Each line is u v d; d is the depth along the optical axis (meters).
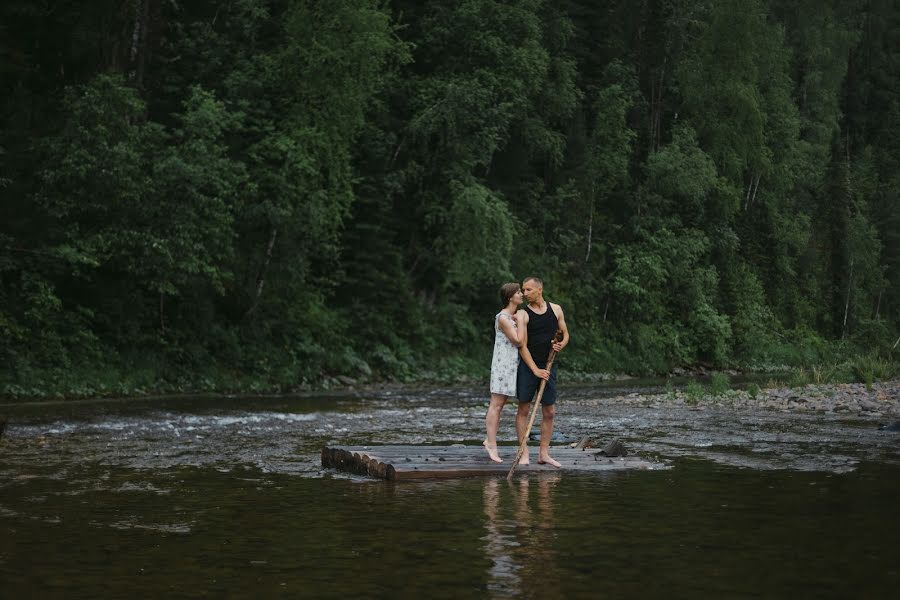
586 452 9.55
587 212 45.38
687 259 47.12
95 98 20.70
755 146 54.19
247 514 6.17
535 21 37.84
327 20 27.58
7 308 20.11
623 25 55.62
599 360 39.59
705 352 47.25
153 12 26.58
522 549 5.02
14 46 23.81
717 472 8.27
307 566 4.64
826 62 72.56
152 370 22.36
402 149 34.09
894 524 5.73
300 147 25.62
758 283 55.66
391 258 32.41
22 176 21.38
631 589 4.16
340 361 28.11
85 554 4.95
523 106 37.38
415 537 5.36
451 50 36.62
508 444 10.91
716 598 4.02
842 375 25.00
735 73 53.50
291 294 28.25
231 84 26.30
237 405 18.77
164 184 21.39
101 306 22.31
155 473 8.35
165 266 21.36
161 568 4.62
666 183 48.62
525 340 8.63
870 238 67.00
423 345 32.38
